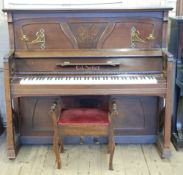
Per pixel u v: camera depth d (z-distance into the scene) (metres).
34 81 2.55
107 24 2.71
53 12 2.67
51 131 3.00
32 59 2.73
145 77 2.62
